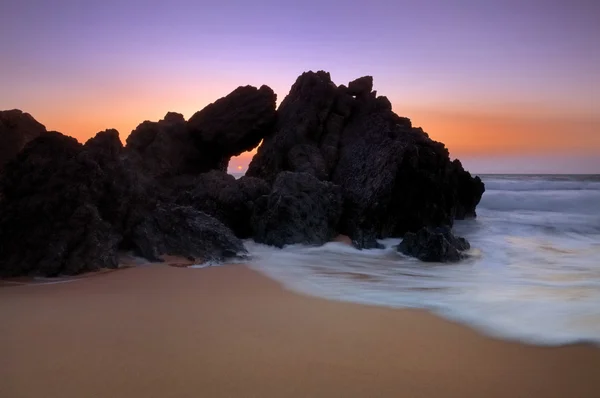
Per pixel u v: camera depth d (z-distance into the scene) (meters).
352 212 17.23
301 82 22.92
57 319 8.09
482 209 26.59
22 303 9.07
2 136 18.95
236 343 7.09
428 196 18.02
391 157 17.81
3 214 11.91
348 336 7.48
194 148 23.05
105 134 14.77
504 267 13.31
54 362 6.30
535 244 16.58
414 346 7.08
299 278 11.70
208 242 13.66
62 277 11.25
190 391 5.56
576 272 12.70
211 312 8.66
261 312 8.72
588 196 29.33
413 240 14.83
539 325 8.07
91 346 6.88
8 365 6.21
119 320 8.09
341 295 10.09
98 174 13.13
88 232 11.99
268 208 16.52
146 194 14.65
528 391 5.72
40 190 12.26
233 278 11.52
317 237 16.00
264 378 5.93
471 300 9.66
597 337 7.46
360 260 14.06
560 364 6.49
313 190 16.62
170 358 6.48
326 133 21.39
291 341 7.20
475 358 6.68
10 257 11.42
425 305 9.27
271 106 23.23
